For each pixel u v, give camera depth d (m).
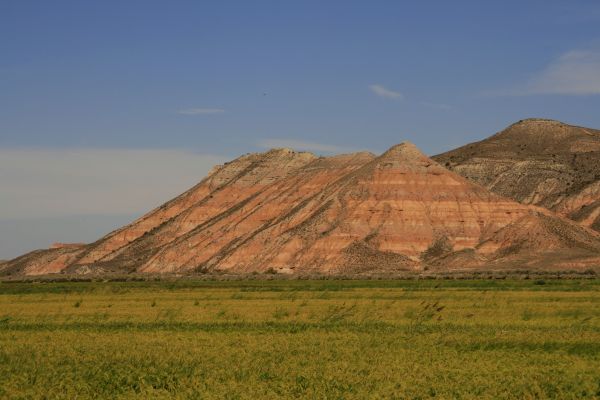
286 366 37.44
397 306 70.44
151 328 55.75
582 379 34.50
